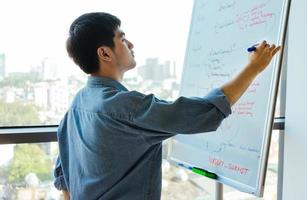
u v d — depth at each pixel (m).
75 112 1.20
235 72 1.33
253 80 1.19
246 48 1.30
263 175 1.17
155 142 1.08
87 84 1.19
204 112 1.03
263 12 1.26
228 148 1.34
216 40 1.49
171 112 1.01
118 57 1.18
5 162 1.58
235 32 1.38
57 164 1.39
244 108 1.28
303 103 1.83
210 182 1.95
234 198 2.00
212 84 1.46
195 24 1.68
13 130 1.57
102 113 1.04
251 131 1.24
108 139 1.05
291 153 1.91
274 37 1.19
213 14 1.55
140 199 1.10
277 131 2.01
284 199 1.97
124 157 1.07
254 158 1.21
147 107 1.02
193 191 1.94
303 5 1.81
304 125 1.83
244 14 1.35
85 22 1.14
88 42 1.13
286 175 1.94
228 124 1.35
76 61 1.17
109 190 1.10
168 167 1.81
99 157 1.07
